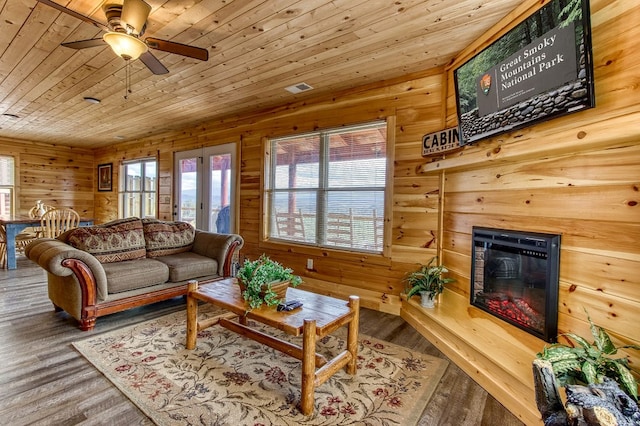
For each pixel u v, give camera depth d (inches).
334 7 78.5
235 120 184.2
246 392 72.9
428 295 108.7
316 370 74.8
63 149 291.7
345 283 141.3
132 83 131.9
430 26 87.6
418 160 120.7
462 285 104.3
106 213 297.1
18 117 191.2
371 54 105.2
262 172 170.1
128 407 66.6
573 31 61.2
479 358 79.9
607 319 60.7
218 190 195.9
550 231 72.9
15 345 92.8
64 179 292.8
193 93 145.0
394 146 126.0
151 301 119.8
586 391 46.7
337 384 77.0
